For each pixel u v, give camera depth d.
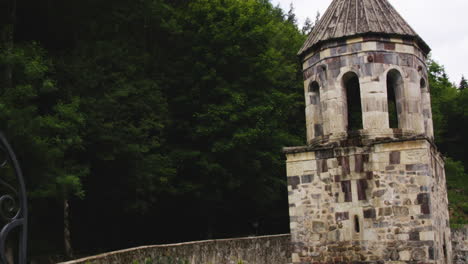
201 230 30.52
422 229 15.68
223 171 26.58
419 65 17.80
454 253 32.47
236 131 26.66
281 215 34.25
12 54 17.95
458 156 58.06
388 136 16.66
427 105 18.22
